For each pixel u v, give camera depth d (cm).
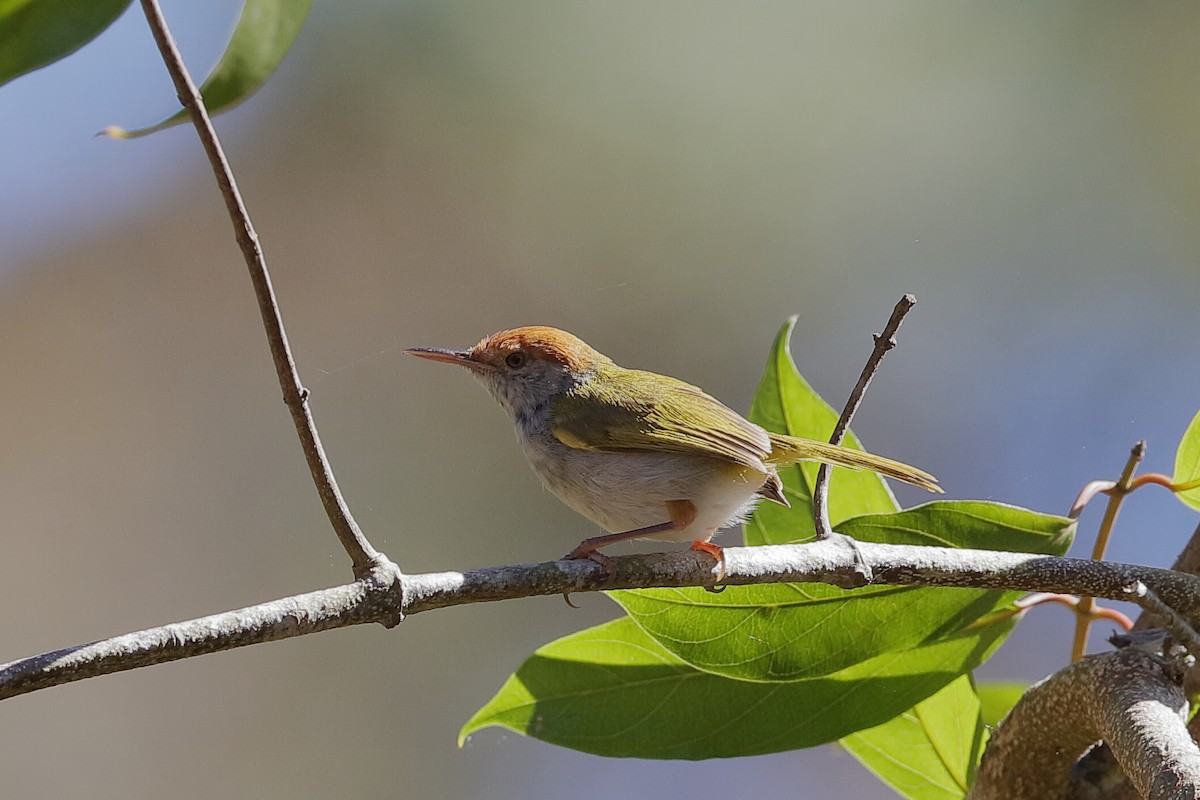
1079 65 1268
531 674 607
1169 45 1240
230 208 393
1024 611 565
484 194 1359
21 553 1273
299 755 1208
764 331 1304
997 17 1289
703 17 1333
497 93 1361
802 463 689
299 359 1345
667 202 1331
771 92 1321
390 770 1202
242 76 428
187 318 1356
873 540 553
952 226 1285
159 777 1212
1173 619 473
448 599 441
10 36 424
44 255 1350
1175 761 401
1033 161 1273
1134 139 1245
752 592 550
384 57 1380
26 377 1323
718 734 589
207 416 1334
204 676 1246
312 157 1382
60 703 1226
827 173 1312
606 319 1329
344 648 1241
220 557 1282
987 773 511
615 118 1340
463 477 1294
